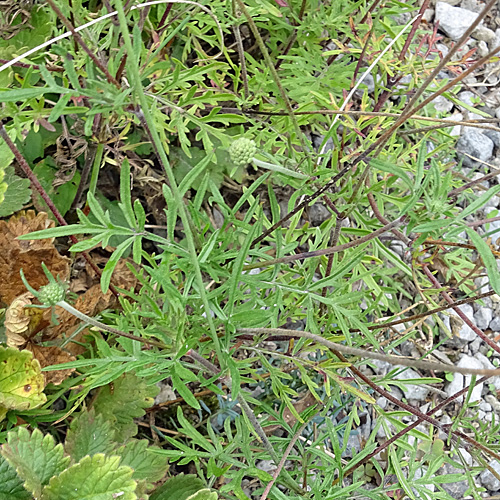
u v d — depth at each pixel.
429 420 0.33
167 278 0.27
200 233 0.27
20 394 0.30
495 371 0.19
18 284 0.34
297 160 0.33
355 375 0.36
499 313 0.47
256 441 0.38
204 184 0.27
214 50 0.47
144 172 0.39
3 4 0.36
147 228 0.44
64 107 0.23
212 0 0.38
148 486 0.32
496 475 0.33
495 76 0.55
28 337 0.32
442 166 0.40
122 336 0.27
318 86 0.39
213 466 0.29
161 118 0.33
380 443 0.43
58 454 0.28
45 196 0.27
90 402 0.35
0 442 0.30
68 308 0.24
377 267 0.33
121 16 0.20
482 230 0.49
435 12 0.55
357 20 0.43
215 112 0.31
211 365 0.27
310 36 0.41
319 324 0.35
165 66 0.27
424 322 0.42
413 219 0.25
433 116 0.47
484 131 0.52
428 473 0.33
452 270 0.39
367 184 0.38
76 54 0.32
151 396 0.35
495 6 0.56
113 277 0.37
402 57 0.36
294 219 0.34
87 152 0.36
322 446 0.35
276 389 0.33
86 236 0.39
